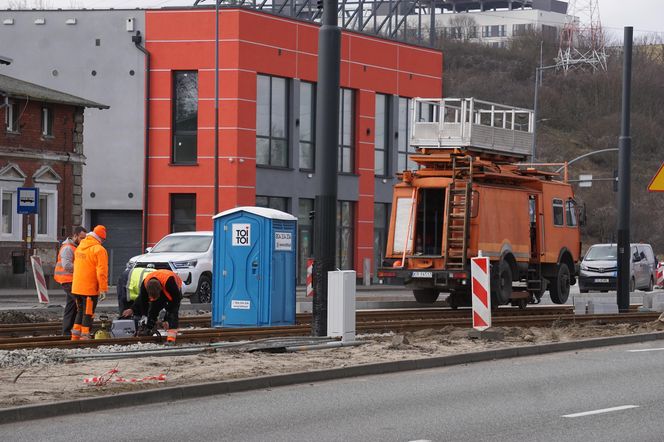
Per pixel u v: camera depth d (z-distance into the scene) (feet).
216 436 52.31
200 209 238.48
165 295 92.58
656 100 583.99
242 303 108.88
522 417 58.08
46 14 244.83
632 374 76.79
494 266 142.31
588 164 528.63
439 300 175.73
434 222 141.90
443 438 51.96
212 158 238.07
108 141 242.17
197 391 65.51
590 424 55.93
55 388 64.54
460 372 78.43
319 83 95.45
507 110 156.46
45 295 147.74
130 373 71.46
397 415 58.70
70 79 243.81
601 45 615.98
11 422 56.03
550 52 635.66
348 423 56.13
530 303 158.10
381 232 276.82
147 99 239.91
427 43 644.69
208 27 238.27
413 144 145.18
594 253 226.38
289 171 249.34
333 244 95.25
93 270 94.43
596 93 584.40
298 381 71.92
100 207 242.78
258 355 83.41
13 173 202.69
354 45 264.52
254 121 240.73
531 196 153.28
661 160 541.75
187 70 239.71
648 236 488.44
